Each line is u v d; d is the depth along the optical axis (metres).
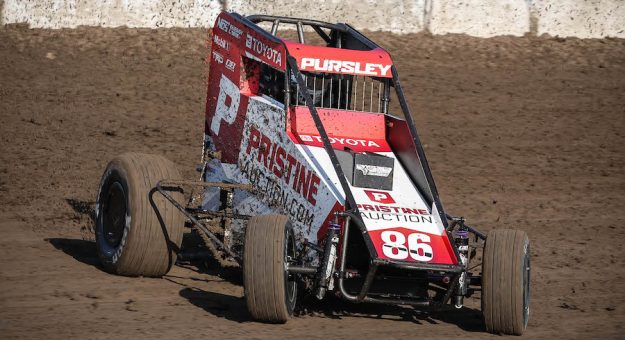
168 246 18.73
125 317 16.38
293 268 15.95
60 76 37.09
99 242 19.62
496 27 42.78
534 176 30.12
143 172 18.73
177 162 29.19
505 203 27.44
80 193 26.34
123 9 41.47
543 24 43.03
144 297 17.78
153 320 16.23
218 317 16.61
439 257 15.78
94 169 28.52
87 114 33.62
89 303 17.17
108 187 19.42
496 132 33.88
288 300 16.19
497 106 36.38
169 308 17.09
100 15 41.47
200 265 20.73
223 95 20.44
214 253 19.38
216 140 20.56
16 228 23.00
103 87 36.28
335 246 15.91
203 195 21.09
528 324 17.34
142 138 31.59
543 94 37.81
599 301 19.30
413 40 41.69
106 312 16.64
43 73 37.31
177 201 18.83
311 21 22.56
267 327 16.08
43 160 29.09
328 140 17.34
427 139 32.84
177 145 31.02
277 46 18.84
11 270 19.31
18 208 24.78
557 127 34.75
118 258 18.80
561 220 26.19
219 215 18.91
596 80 39.41
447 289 15.95
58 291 17.89
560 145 33.09
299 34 22.77
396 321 17.22
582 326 17.38
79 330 15.45
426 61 40.03
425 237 16.12
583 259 22.73
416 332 16.45
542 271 21.59
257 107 19.09
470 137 33.28
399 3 42.00
